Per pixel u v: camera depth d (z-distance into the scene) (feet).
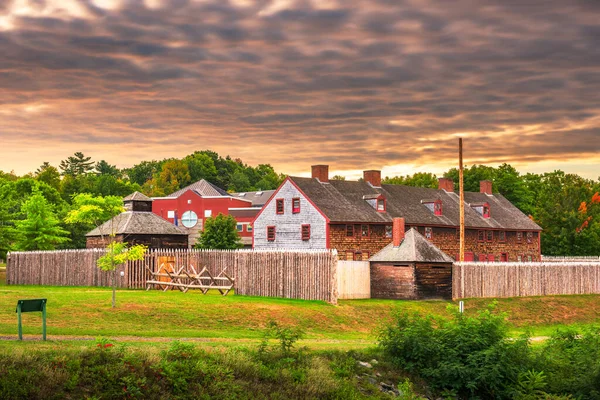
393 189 263.49
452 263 180.55
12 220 208.74
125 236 203.21
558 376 95.81
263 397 76.95
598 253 299.58
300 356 88.84
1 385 64.59
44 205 212.43
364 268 177.47
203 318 124.47
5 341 84.79
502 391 91.50
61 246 252.83
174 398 71.77
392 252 177.58
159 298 137.80
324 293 147.84
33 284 183.01
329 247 222.89
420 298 172.45
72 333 100.99
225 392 75.20
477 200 294.46
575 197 318.04
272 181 653.71
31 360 69.72
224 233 273.95
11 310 118.83
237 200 347.97
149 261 165.07
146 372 73.26
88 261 172.24
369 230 234.58
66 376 68.23
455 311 104.22
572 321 179.52
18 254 187.11
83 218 143.84
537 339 143.64
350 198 240.94
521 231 290.15
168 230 209.36
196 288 156.46
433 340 95.55
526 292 198.08
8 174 472.44
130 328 112.98
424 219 248.93
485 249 273.33
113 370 71.31
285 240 236.02
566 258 269.23
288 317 131.85
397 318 100.68
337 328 133.08
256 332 119.14
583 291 214.28
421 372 93.50
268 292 155.63
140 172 654.12
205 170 588.09
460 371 90.84
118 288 165.27
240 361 82.07
